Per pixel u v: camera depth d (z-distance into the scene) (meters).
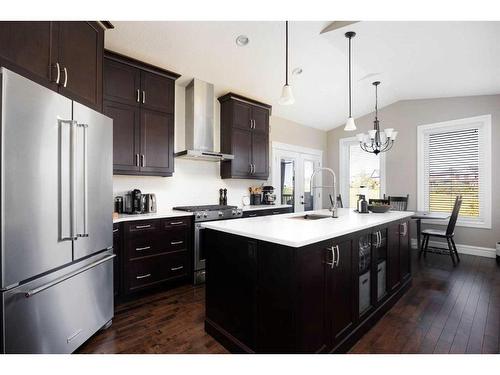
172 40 2.75
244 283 1.74
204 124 3.68
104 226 2.06
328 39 2.93
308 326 1.50
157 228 2.86
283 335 1.48
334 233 1.67
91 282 1.92
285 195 5.23
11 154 1.33
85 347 1.85
